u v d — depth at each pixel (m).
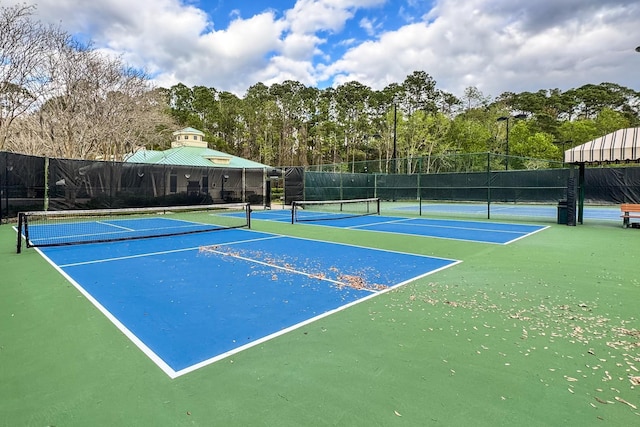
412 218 15.84
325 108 62.34
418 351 3.09
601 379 2.63
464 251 7.87
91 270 6.07
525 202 22.50
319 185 21.58
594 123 45.31
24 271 6.00
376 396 2.41
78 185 15.04
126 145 23.47
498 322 3.75
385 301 4.45
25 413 2.24
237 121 61.88
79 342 3.28
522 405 2.31
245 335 3.43
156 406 2.31
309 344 3.23
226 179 20.02
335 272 5.95
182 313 4.03
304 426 2.11
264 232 11.18
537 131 46.47
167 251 7.85
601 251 7.73
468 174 23.70
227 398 2.39
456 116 55.72
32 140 18.39
